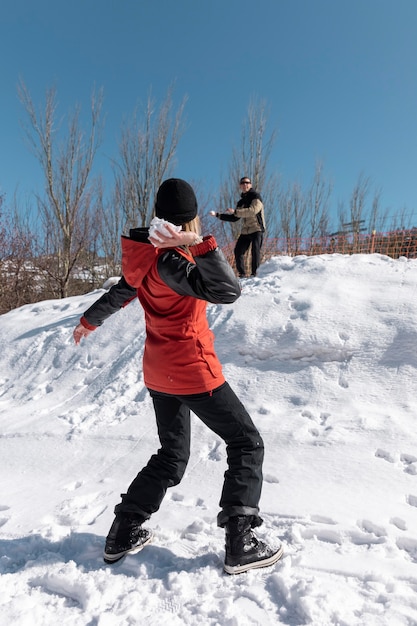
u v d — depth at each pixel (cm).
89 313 248
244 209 748
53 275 1738
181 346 211
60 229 1756
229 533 212
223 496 215
